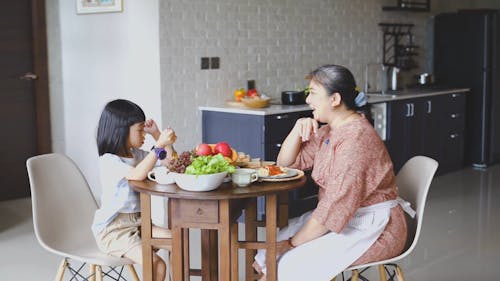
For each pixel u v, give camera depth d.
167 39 5.16
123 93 5.52
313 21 6.34
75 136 6.14
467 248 4.72
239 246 2.82
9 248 4.68
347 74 2.83
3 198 6.11
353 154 2.73
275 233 2.77
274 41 5.99
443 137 7.17
